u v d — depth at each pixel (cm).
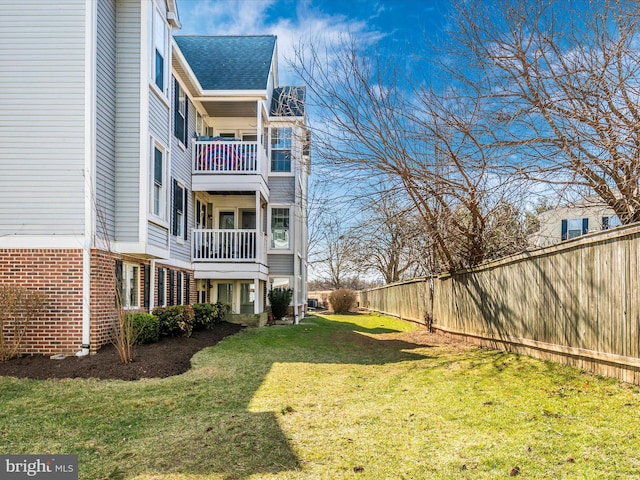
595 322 629
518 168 808
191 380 731
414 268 1880
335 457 414
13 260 835
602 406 510
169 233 1107
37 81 850
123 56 948
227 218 1762
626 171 721
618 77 705
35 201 842
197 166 1462
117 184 935
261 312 1625
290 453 426
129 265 1013
